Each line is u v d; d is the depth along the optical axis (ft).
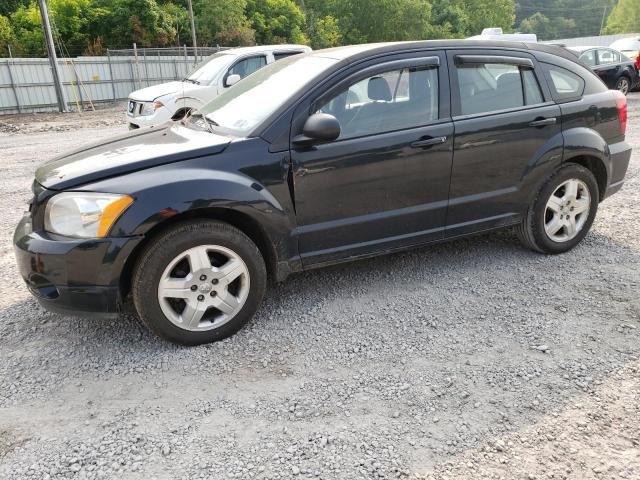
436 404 9.04
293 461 7.85
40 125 52.65
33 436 8.50
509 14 288.10
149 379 9.95
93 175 10.30
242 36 158.81
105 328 11.80
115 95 82.69
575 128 14.46
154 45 145.18
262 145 11.14
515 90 13.78
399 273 14.23
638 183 22.34
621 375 9.69
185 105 33.40
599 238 16.26
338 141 11.72
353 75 11.96
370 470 7.64
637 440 8.16
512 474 7.55
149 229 10.09
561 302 12.42
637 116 40.81
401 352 10.62
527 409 8.87
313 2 222.69
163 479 7.57
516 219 14.32
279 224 11.32
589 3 493.77
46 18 66.44
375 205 12.32
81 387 9.75
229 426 8.63
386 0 215.10
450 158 12.84
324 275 14.20
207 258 10.71
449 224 13.42
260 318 12.09
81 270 10.01
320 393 9.41
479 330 11.35
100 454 8.07
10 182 25.90
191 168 10.62
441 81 12.81
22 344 11.22
